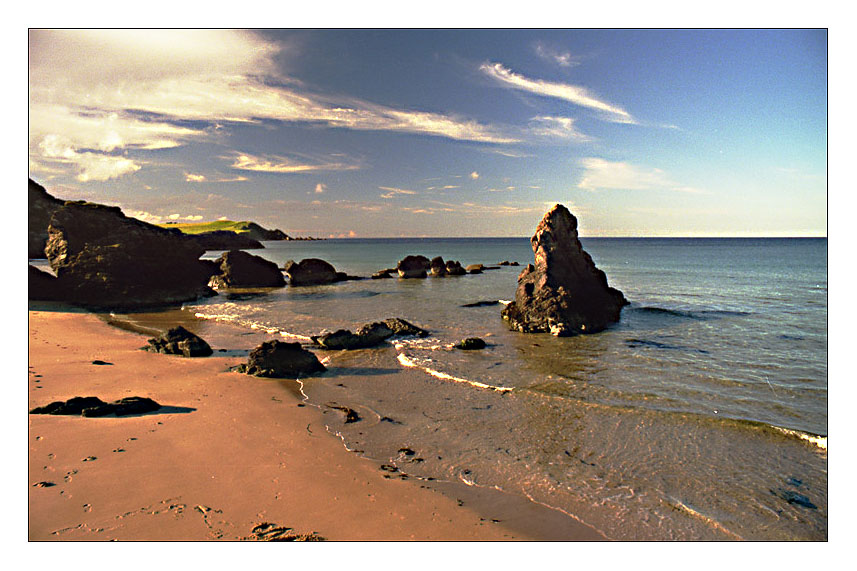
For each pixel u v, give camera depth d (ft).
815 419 37.73
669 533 23.66
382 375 51.26
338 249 509.76
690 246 549.95
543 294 77.15
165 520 23.38
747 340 66.54
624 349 61.98
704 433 35.53
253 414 39.14
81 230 108.88
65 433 33.45
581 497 27.07
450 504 26.08
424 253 406.41
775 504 26.27
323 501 25.95
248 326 80.33
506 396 44.14
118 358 56.13
